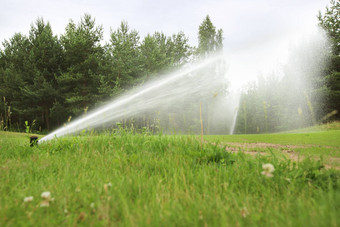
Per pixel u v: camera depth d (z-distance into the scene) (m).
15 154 3.80
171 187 2.19
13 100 26.75
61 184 2.17
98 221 1.46
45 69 26.59
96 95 25.05
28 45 29.17
